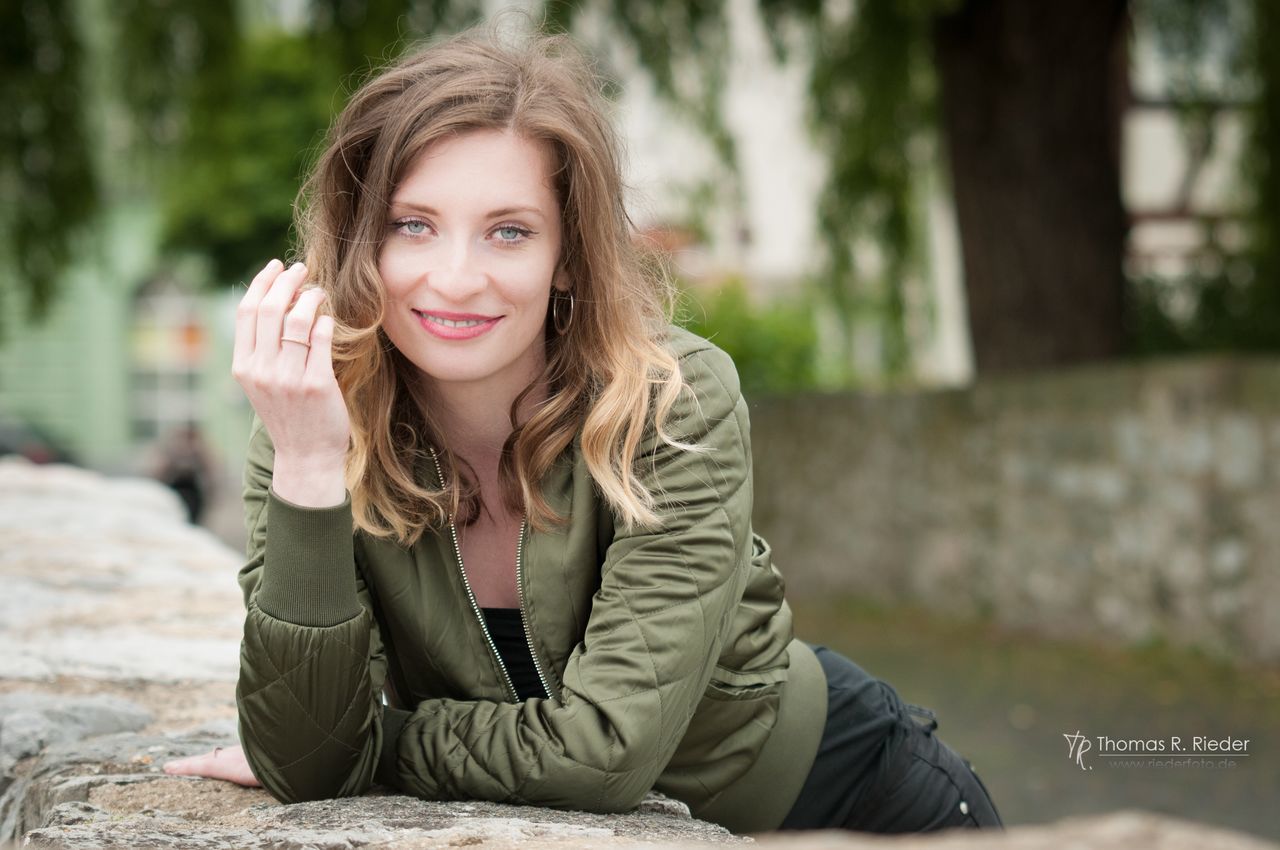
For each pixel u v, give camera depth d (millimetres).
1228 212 9562
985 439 8281
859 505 9414
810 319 12188
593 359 1694
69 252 11008
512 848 1442
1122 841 1000
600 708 1609
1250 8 8867
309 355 1580
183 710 2453
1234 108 9336
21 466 6953
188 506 16297
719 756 1812
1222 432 6637
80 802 1835
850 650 7781
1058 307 8742
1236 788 4738
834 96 9695
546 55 1786
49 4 10469
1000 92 8742
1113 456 7309
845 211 10172
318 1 9008
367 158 1704
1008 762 5230
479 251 1653
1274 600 6398
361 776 1739
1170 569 6953
